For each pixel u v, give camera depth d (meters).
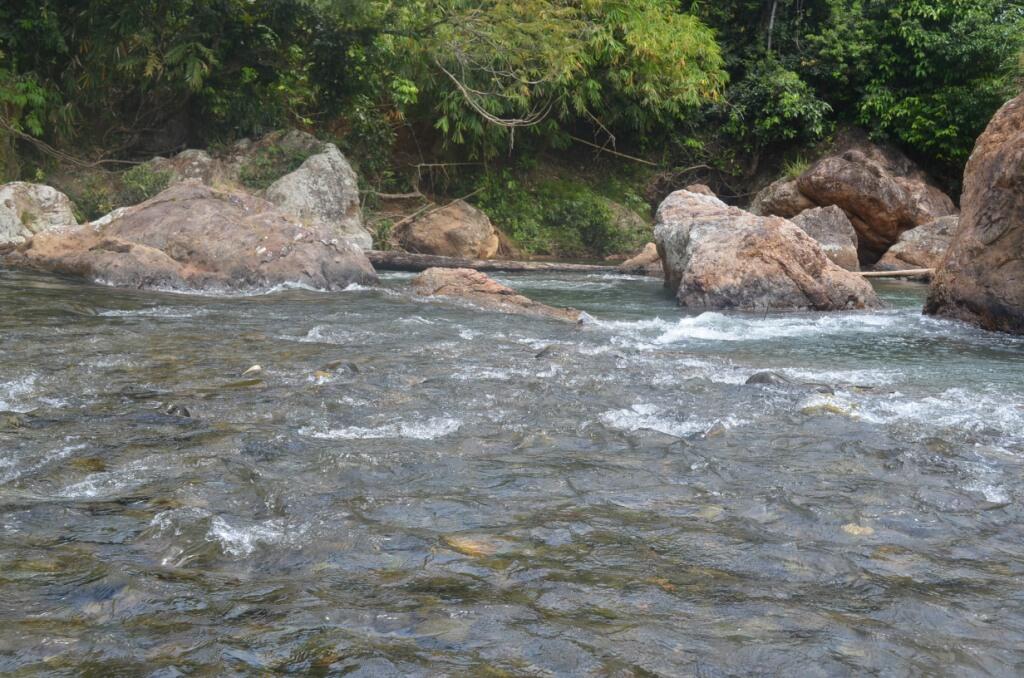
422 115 24.44
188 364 6.80
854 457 4.73
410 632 2.69
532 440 4.88
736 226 13.51
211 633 2.64
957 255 11.26
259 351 7.46
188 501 3.79
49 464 4.23
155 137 21.48
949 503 4.06
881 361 8.16
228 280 12.72
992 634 2.81
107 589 2.91
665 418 5.52
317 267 13.21
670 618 2.83
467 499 3.91
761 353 8.55
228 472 4.19
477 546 3.38
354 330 8.81
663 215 15.20
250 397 5.75
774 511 3.88
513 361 7.27
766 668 2.55
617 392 6.19
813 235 19.27
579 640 2.67
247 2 21.03
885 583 3.17
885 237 22.05
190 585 2.97
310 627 2.70
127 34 19.59
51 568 3.07
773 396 6.18
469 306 11.38
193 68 19.69
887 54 27.75
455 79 22.33
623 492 4.09
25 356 6.84
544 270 18.44
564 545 3.42
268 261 13.08
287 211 18.98
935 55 26.86
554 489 4.09
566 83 24.19
